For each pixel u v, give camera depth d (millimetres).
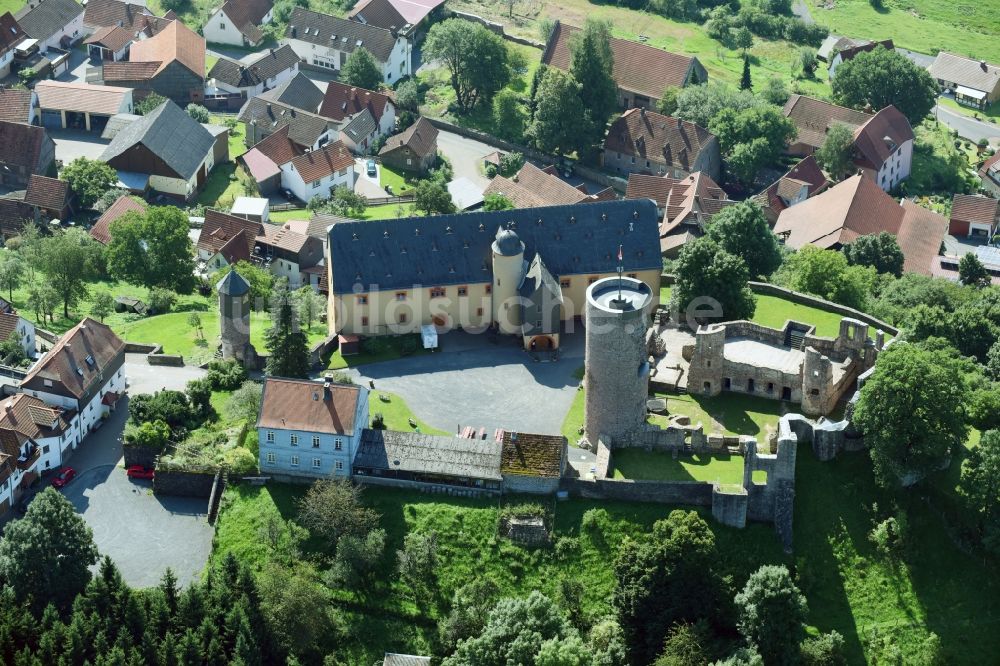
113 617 166000
